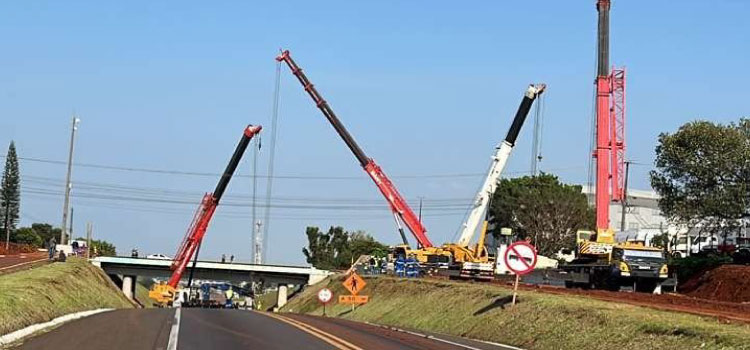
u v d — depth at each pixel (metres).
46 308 30.88
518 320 28.75
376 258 86.44
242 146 83.75
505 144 61.16
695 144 54.56
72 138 74.56
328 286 78.94
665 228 89.12
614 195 58.16
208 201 86.31
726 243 55.66
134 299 99.12
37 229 147.25
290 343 23.16
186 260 88.25
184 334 24.84
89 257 95.75
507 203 94.25
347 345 22.83
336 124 69.69
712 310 29.11
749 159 52.78
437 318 38.22
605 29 52.69
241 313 39.12
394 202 67.69
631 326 22.75
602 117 52.44
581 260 51.88
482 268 58.03
